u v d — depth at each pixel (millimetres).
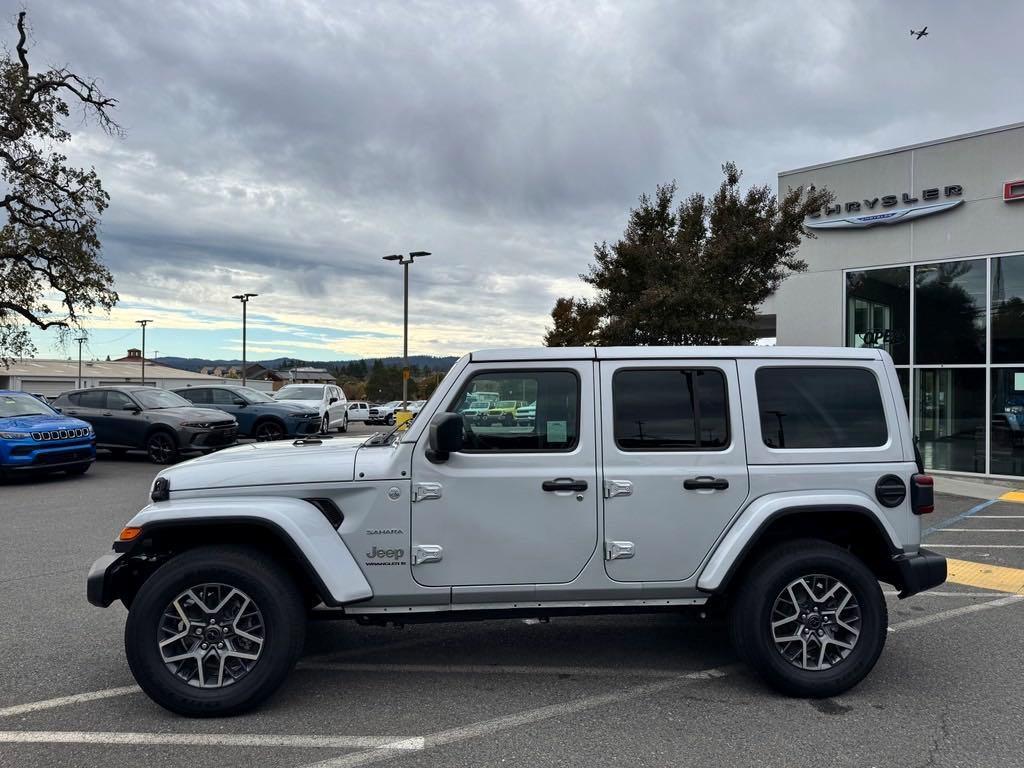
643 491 3998
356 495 3893
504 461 3961
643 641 4953
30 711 3805
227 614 3766
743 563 4148
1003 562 7219
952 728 3594
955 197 14031
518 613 3996
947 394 14344
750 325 16750
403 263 32875
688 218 14891
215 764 3244
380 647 4832
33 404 13672
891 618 5434
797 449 4137
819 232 15781
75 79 23219
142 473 13953
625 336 14930
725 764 3244
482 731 3572
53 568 6801
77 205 23984
